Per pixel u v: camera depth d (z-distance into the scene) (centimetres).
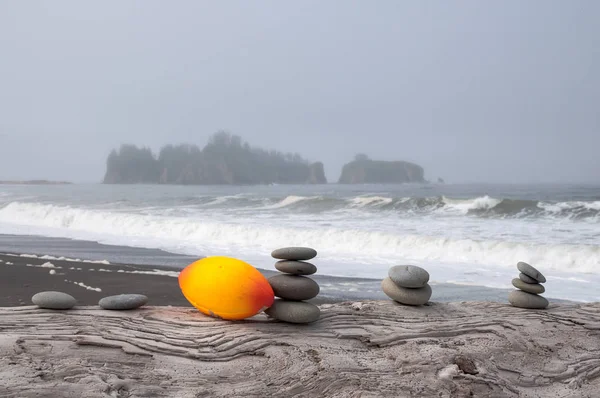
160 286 647
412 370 300
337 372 288
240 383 276
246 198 2462
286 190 6066
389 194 4025
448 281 763
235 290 357
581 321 414
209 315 386
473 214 1662
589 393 303
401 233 1222
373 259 990
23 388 232
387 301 453
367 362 311
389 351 332
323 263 942
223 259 384
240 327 358
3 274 716
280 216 1706
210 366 295
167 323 360
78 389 239
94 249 1112
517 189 5031
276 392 266
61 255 1005
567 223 1386
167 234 1421
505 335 371
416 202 1912
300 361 302
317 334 353
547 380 316
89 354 290
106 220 1606
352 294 652
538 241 1069
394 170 16812
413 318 404
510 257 949
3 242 1255
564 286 733
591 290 702
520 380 311
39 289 607
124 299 388
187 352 308
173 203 2512
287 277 387
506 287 707
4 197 3488
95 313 371
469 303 465
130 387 255
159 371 281
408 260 977
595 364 339
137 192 5009
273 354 312
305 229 1238
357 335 355
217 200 2539
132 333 329
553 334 385
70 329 327
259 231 1270
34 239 1330
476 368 311
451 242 1027
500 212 1659
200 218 1655
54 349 290
